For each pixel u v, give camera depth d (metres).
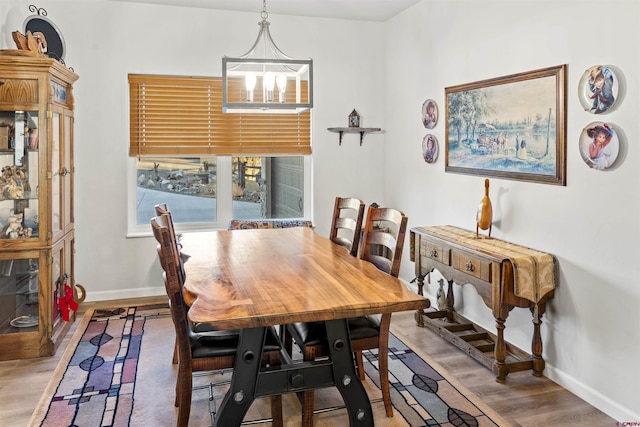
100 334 3.59
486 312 3.59
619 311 2.49
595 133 2.58
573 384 2.77
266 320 1.85
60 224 3.48
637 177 2.37
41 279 3.19
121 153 4.37
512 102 3.20
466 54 3.69
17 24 3.72
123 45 4.30
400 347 3.38
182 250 2.99
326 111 4.91
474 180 3.65
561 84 2.78
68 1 4.13
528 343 3.15
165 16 4.39
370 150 5.08
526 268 2.80
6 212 3.13
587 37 2.62
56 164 3.38
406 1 4.30
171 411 2.53
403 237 2.51
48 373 2.98
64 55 3.97
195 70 4.50
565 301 2.83
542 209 2.98
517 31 3.15
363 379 2.88
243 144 4.75
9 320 3.20
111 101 4.31
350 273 2.45
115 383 2.83
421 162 4.39
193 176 4.75
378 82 5.04
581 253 2.71
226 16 4.54
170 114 4.52
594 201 2.62
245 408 2.05
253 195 4.95
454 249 3.26
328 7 4.47
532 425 2.44
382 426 2.41
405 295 2.09
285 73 2.89
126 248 4.45
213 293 2.12
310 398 2.22
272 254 2.89
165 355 3.23
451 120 3.89
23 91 3.10
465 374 2.99
